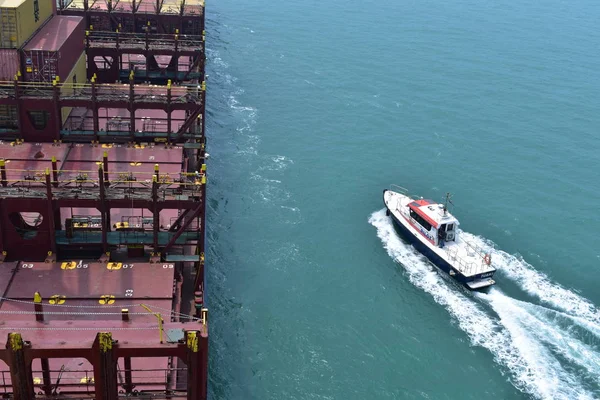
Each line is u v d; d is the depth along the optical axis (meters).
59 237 46.97
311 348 54.62
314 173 82.62
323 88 110.25
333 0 164.88
